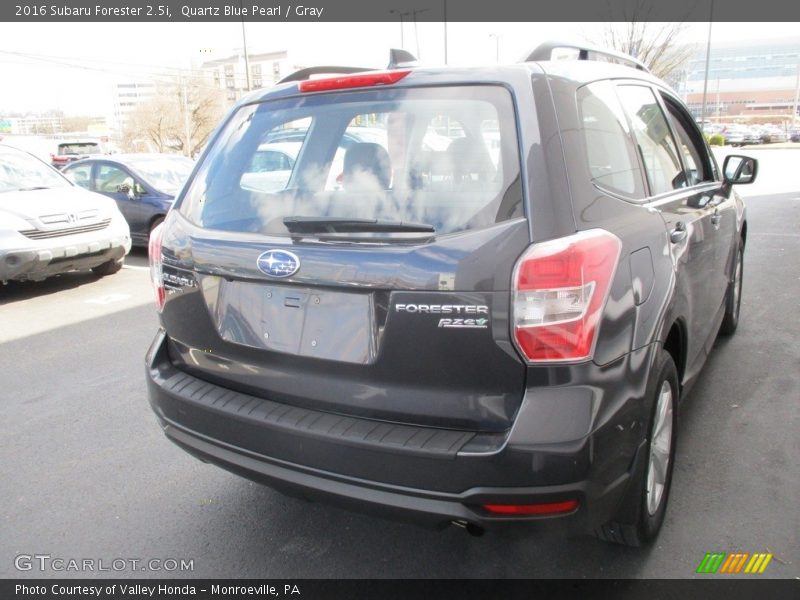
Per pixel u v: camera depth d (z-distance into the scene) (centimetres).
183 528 305
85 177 1053
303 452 227
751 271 745
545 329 200
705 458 342
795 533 282
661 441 270
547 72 237
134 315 672
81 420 422
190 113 6112
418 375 215
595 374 207
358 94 257
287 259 232
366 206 236
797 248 869
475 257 205
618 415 214
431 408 215
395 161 240
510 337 202
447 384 212
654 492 266
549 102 226
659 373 244
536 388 203
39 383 487
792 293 644
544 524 205
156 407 275
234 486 340
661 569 263
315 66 306
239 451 244
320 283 226
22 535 302
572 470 200
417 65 258
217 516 314
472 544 287
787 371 450
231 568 277
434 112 237
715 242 367
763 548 273
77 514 318
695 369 344
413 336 213
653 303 244
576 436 200
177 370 281
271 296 241
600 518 215
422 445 208
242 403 247
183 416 261
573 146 224
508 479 201
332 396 232
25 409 440
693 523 289
